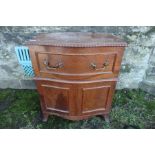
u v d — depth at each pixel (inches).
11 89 94.0
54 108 68.7
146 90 92.4
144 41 76.9
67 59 53.4
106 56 54.3
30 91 93.0
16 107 83.7
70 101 63.6
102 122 77.2
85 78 57.4
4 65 85.3
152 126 76.5
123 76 88.9
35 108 83.0
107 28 73.5
